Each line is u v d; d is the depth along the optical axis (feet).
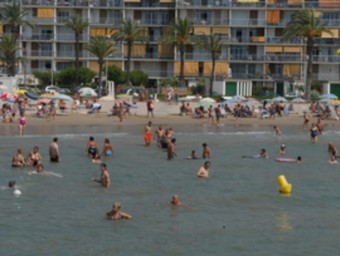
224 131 486.38
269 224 212.43
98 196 245.86
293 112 612.29
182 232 200.23
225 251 182.91
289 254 182.29
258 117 576.61
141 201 239.71
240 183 279.90
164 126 499.10
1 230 197.06
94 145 336.49
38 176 280.31
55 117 511.40
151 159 339.16
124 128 474.49
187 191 260.01
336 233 203.92
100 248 182.80
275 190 266.77
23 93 596.29
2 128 447.01
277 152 383.86
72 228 201.36
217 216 221.05
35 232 196.24
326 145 426.92
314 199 252.42
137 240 190.90
